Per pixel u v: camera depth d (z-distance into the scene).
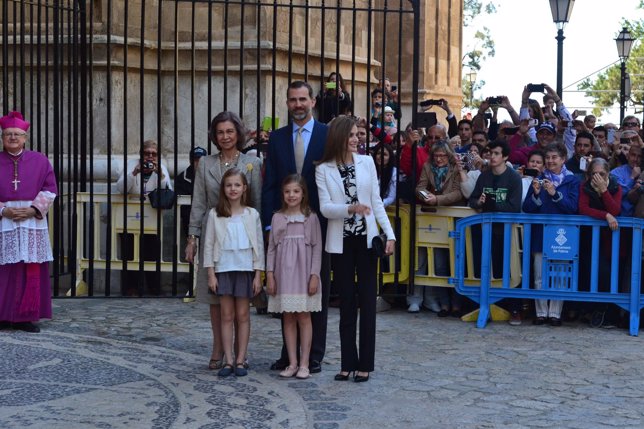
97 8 12.27
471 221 9.96
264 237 7.95
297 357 7.92
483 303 9.88
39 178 9.35
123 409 6.68
